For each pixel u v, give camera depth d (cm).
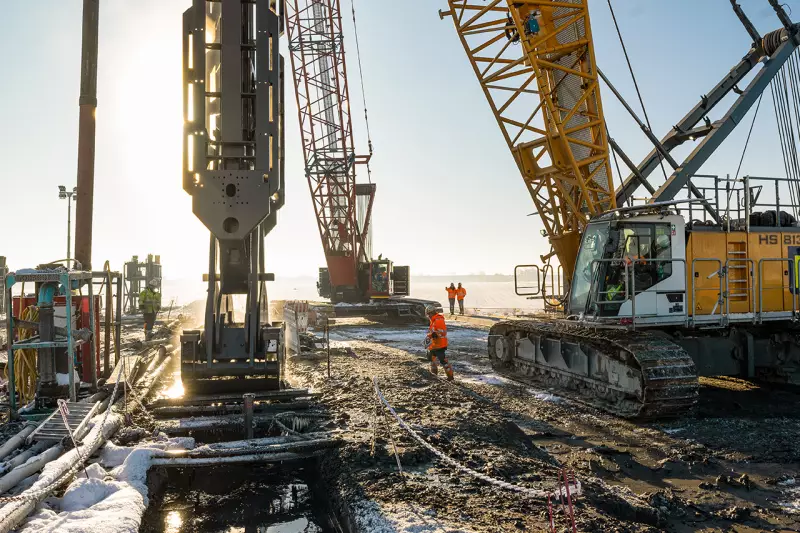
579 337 991
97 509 465
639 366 852
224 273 891
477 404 921
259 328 911
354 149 3172
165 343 1583
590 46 1420
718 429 816
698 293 1025
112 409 792
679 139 1513
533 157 1558
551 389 1065
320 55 3200
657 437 780
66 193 2805
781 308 1077
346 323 2888
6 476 504
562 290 1521
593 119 1455
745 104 1403
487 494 520
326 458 643
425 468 591
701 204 1084
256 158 845
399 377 1148
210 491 616
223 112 843
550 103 1438
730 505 553
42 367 811
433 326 1191
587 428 827
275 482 643
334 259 3069
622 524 475
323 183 3178
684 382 821
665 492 579
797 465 666
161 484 609
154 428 734
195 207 840
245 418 729
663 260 970
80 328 901
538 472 594
